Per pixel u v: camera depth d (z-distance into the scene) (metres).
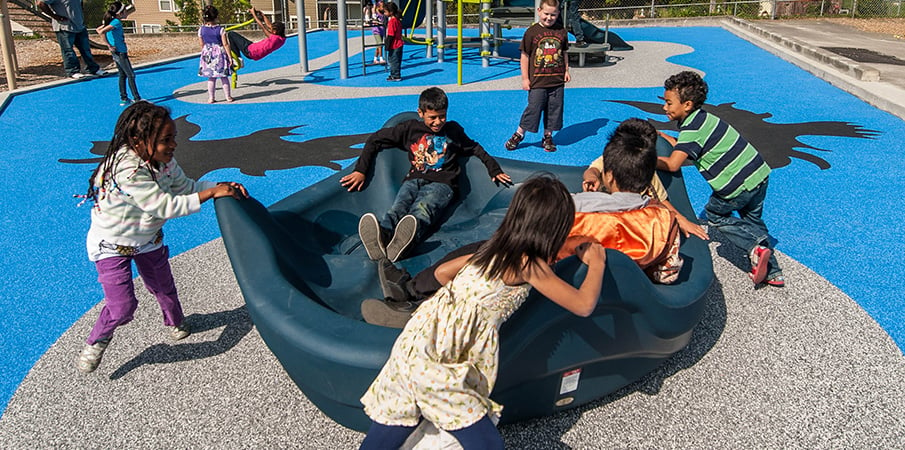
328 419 2.91
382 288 3.48
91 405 3.04
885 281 4.17
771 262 3.97
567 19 12.70
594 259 2.36
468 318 2.09
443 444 2.22
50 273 4.54
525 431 2.79
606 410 2.92
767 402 2.96
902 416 2.86
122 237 3.00
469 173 4.71
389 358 2.30
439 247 4.12
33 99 10.97
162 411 2.99
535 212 2.03
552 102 6.95
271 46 11.39
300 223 4.04
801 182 6.10
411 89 11.16
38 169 7.03
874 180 6.12
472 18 24.30
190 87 12.03
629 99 9.91
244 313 3.85
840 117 8.49
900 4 23.41
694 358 3.29
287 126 8.64
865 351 3.34
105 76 13.52
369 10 18.55
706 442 2.72
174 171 3.16
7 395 3.16
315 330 2.58
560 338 2.58
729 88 10.52
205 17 9.98
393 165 4.65
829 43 16.20
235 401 3.04
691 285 3.05
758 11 23.55
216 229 5.30
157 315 3.83
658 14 24.05
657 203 3.17
